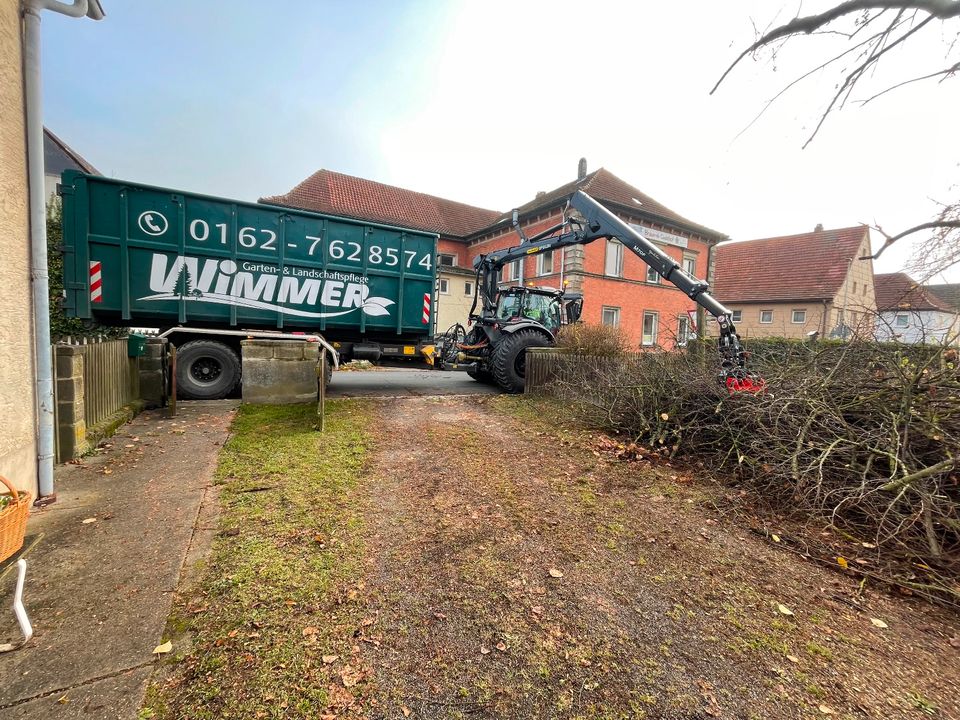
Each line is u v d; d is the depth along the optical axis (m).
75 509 2.88
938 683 1.71
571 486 3.66
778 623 2.05
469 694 1.57
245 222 6.66
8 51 2.75
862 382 3.83
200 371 6.54
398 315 7.94
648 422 4.89
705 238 21.59
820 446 3.45
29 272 2.94
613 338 7.80
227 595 2.03
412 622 1.94
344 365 7.82
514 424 5.66
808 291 24.00
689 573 2.44
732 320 5.15
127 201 6.00
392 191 25.56
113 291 6.00
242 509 2.92
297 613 1.94
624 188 20.23
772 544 2.81
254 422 5.14
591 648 1.83
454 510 3.11
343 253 7.38
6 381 2.65
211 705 1.45
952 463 2.66
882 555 2.67
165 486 3.27
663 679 1.68
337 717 1.44
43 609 1.89
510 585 2.26
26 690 1.48
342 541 2.59
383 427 5.20
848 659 1.83
